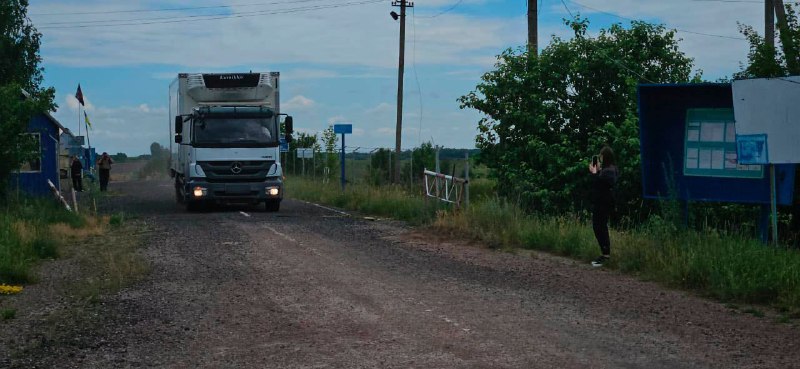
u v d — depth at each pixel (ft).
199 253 46.85
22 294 34.12
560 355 22.34
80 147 141.38
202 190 77.05
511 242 49.01
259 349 23.52
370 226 63.31
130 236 57.06
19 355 23.30
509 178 60.59
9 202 70.23
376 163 119.14
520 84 62.23
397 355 22.44
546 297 31.55
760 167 41.57
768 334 24.90
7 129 70.13
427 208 65.98
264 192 78.07
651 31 62.44
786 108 36.86
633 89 58.44
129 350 23.76
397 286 34.53
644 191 45.57
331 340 24.44
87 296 32.60
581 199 59.26
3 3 151.74
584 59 62.13
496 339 24.31
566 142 59.31
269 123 78.95
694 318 27.37
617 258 39.29
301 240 53.11
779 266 31.32
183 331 26.16
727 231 41.24
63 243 52.37
